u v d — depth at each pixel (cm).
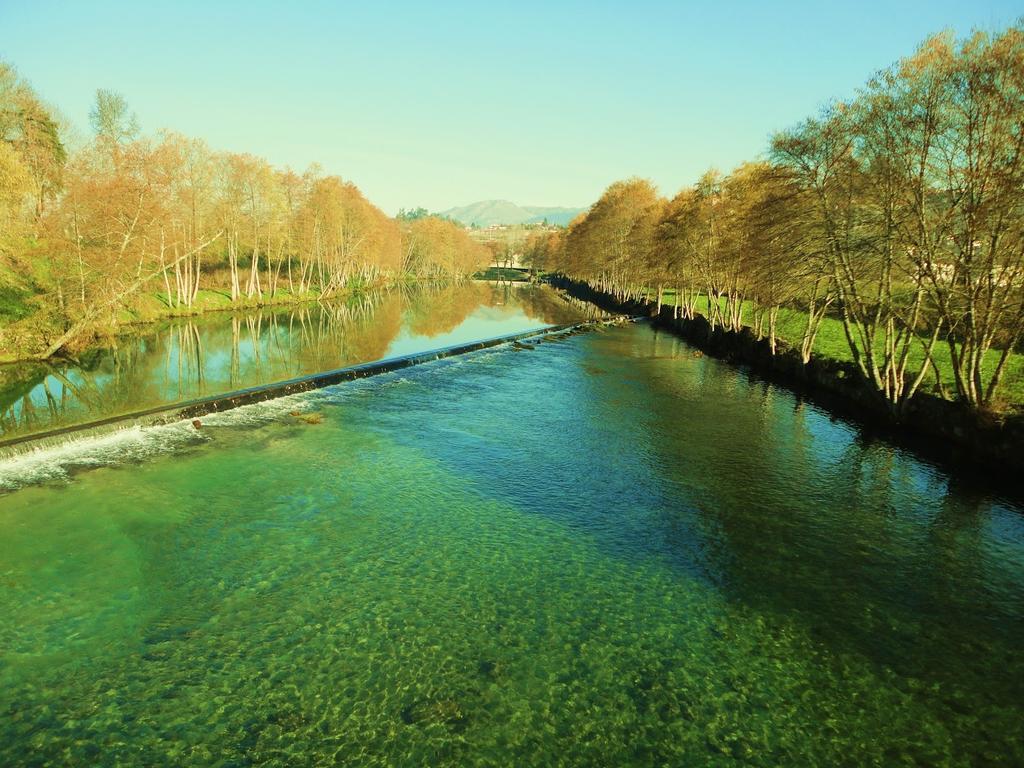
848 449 2612
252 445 2420
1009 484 2205
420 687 1109
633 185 9688
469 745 980
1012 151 2167
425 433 2662
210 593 1390
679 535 1769
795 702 1111
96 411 2883
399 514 1836
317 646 1215
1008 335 2391
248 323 6744
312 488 2011
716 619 1361
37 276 4375
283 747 962
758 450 2584
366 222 10981
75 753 938
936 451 2572
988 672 1214
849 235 2922
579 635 1284
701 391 3766
